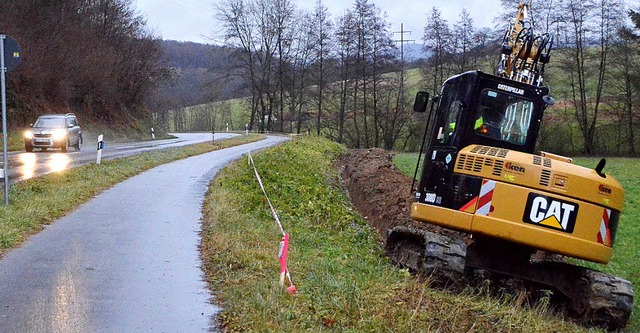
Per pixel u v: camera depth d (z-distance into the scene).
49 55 39.75
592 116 58.84
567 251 8.11
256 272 7.96
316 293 7.01
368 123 66.75
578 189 8.22
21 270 7.77
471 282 9.03
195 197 14.27
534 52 10.70
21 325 5.86
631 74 53.53
